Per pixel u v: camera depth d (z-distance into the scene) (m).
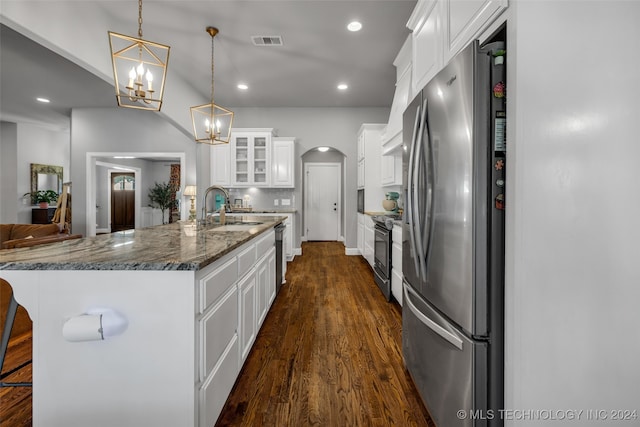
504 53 1.11
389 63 3.91
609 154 0.95
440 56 1.69
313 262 5.18
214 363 1.33
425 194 1.48
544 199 1.00
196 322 1.17
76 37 2.43
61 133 7.18
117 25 2.96
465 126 1.16
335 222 7.63
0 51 3.44
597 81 0.94
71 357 1.17
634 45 0.91
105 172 8.55
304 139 5.83
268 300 2.68
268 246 2.70
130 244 1.59
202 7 2.77
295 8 2.79
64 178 7.29
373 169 5.10
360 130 5.45
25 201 6.47
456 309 1.24
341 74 4.26
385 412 1.54
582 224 0.97
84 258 1.23
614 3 0.92
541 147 1.00
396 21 2.98
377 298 3.30
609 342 0.97
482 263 1.13
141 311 1.15
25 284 1.17
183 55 3.68
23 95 4.88
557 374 1.00
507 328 1.09
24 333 2.33
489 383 1.14
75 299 1.17
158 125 5.75
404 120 1.88
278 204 5.85
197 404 1.18
